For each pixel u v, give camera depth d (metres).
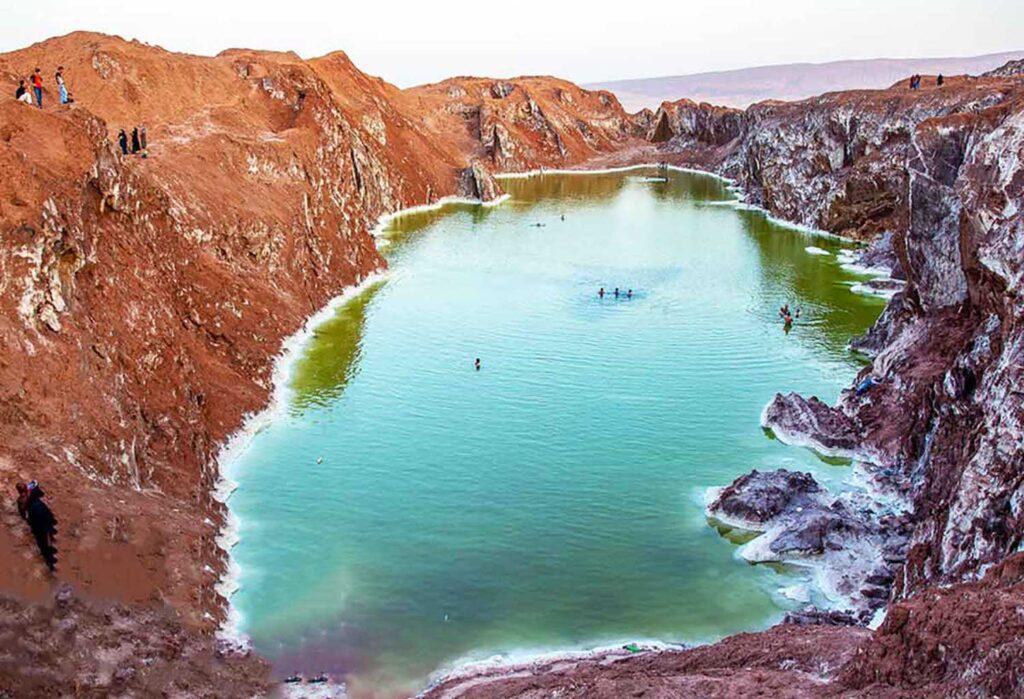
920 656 19.22
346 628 29.64
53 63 80.81
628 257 91.44
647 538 35.81
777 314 68.44
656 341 61.16
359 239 83.44
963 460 31.45
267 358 52.84
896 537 35.22
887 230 89.12
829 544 34.66
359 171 109.62
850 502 38.12
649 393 51.19
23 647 22.27
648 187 157.25
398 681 27.08
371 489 39.34
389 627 29.81
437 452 43.16
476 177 135.62
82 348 34.09
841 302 72.56
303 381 52.62
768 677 21.17
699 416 47.94
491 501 38.41
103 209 42.59
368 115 127.06
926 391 39.97
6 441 28.38
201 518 34.41
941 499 32.88
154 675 24.06
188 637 26.80
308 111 95.19
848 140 107.19
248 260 61.78
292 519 36.69
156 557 29.33
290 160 77.06
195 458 38.47
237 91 94.44
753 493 37.53
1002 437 27.42
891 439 42.53
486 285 77.94
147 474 34.56
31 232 32.91
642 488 39.84
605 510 37.84
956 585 22.36
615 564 34.00
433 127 173.38
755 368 55.78
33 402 30.27
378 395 50.53
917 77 106.81
